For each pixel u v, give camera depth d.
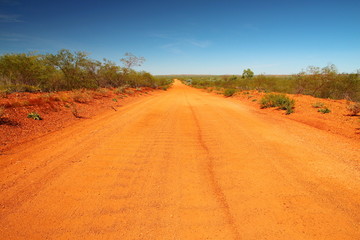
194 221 2.33
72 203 2.60
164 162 3.86
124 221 2.31
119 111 9.08
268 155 4.18
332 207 2.55
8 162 3.61
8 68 9.64
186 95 20.72
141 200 2.70
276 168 3.61
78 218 2.34
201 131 6.02
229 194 2.86
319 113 8.00
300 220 2.34
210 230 2.20
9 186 2.91
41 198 2.68
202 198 2.77
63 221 2.29
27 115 6.14
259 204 2.63
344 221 2.31
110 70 18.81
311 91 14.93
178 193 2.88
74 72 13.21
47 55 11.70
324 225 2.25
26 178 3.14
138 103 12.29
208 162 3.89
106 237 2.08
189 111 9.73
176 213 2.46
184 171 3.52
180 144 4.87
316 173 3.42
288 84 18.73
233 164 3.79
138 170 3.53
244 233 2.16
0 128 4.95
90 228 2.20
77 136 5.18
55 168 3.48
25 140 4.67
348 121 6.64
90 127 6.09
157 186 3.04
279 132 5.82
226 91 19.50
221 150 4.48
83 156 4.02
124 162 3.81
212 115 8.63
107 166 3.63
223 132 5.88
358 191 2.89
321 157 4.05
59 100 8.49
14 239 2.03
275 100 10.23
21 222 2.26
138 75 25.62
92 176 3.27
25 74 10.16
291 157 4.07
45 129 5.57
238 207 2.58
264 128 6.28
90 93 11.94
